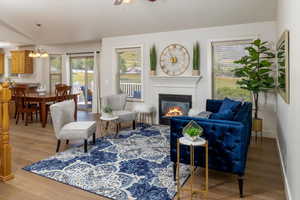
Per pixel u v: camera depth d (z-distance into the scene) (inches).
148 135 184.1
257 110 176.9
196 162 98.5
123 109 213.6
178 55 214.5
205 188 96.3
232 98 197.2
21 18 232.2
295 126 77.4
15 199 89.0
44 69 324.2
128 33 235.5
